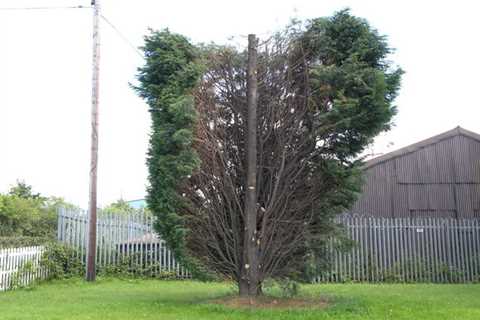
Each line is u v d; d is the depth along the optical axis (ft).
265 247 37.99
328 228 38.93
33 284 51.85
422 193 75.00
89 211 57.26
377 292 46.62
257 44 38.88
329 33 38.19
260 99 38.75
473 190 75.46
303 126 38.47
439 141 76.33
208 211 37.88
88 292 45.75
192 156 35.35
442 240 63.87
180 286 51.90
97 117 58.03
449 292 46.78
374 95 35.17
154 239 61.77
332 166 37.06
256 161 38.09
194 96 37.17
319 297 39.42
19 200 73.05
